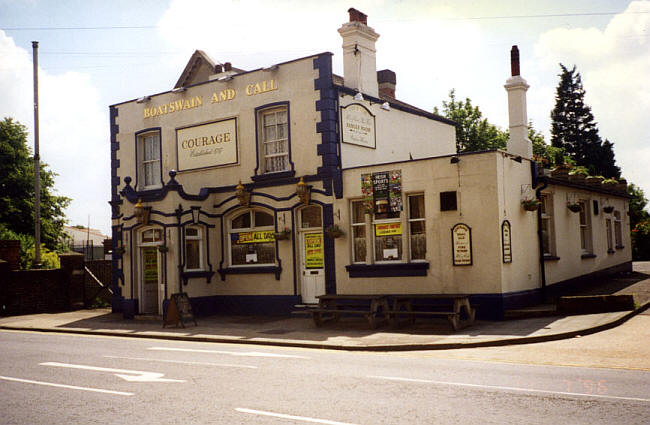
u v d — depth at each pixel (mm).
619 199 26344
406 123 22156
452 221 16344
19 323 19906
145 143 22719
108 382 9359
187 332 16375
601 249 23297
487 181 15898
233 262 20438
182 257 19484
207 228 20312
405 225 17109
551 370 9656
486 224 15867
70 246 46594
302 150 18812
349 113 19156
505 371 9641
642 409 6953
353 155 19188
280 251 19203
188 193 21359
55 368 10789
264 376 9602
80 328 18203
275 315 19188
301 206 18828
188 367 10695
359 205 18109
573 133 60438
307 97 18750
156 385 9047
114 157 23172
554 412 6883
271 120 19781
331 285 18203
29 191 42000
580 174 21578
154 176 22375
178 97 21703
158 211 19688
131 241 20656
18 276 22844
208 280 20156
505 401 7461
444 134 24703
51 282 23797
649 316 14695
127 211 20656
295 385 8789
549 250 19000
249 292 19844
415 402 7520
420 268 16734
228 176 20438
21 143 42938
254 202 19734
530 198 17609
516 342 12688
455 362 10766
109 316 21469
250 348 13633
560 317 15188
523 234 17031
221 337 15148
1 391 8828
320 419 6812
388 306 16219
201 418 7004
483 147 41281
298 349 13344
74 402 8008
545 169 18953
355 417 6871
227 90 20531
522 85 19906
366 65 20297
